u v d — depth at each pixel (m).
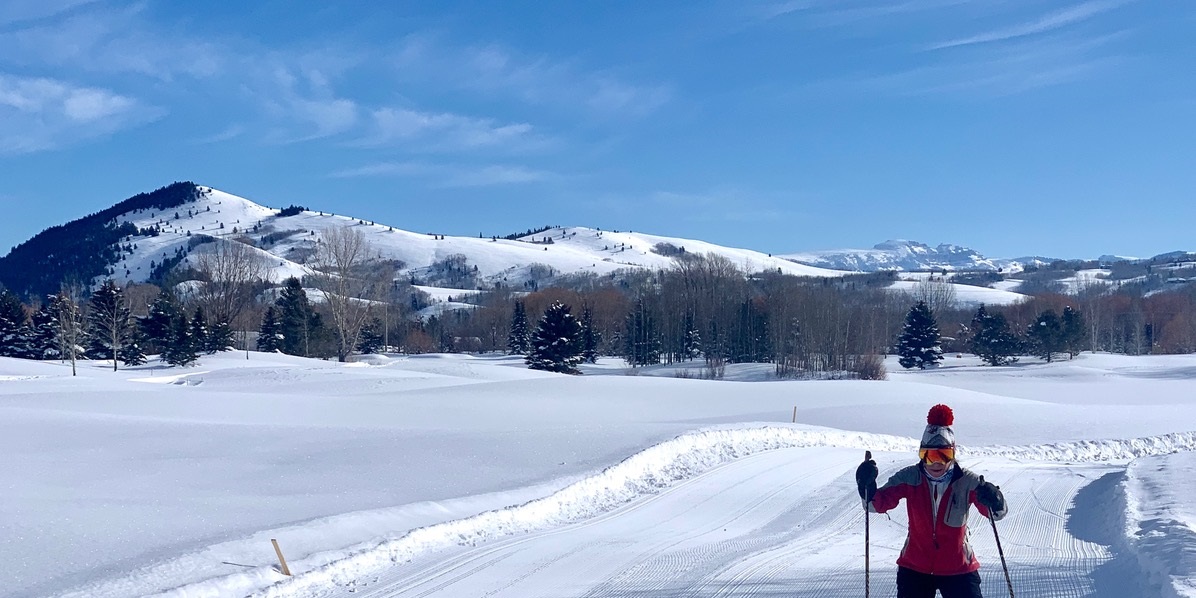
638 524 11.81
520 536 10.84
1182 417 25.92
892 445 20.69
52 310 70.56
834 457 17.30
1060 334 84.75
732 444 17.80
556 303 65.25
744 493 13.95
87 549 9.05
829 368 72.12
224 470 14.42
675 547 10.27
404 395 31.20
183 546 9.12
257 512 11.12
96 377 45.78
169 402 26.83
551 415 26.75
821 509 12.71
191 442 17.22
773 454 17.48
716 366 72.81
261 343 80.12
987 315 92.56
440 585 8.55
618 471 14.50
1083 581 8.14
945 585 5.46
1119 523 10.59
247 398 28.45
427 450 16.38
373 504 11.78
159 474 13.88
